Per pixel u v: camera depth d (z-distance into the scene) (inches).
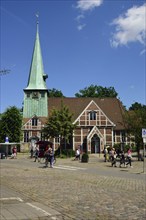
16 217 389.7
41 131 2783.0
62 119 2374.5
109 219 377.7
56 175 958.4
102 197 534.6
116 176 933.2
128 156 1358.3
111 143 2792.8
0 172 1063.6
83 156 1663.4
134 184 726.5
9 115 2696.9
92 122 2812.5
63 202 491.2
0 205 467.8
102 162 1662.2
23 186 697.0
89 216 394.0
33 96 3056.1
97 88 3858.3
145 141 1139.3
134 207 447.2
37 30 3228.3
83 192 596.1
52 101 3127.5
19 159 1975.9
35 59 3171.8
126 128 1774.1
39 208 442.9
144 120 1729.8
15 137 2704.2
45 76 3157.0
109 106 3115.2
